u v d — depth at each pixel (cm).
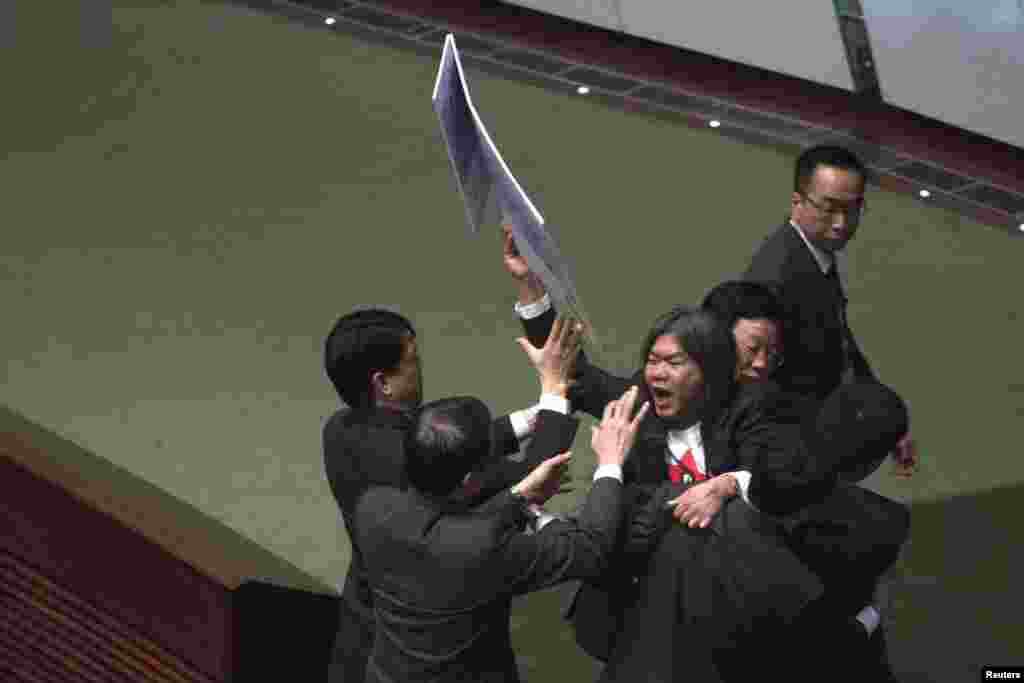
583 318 975
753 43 2002
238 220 1831
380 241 1784
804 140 1930
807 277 1159
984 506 1359
